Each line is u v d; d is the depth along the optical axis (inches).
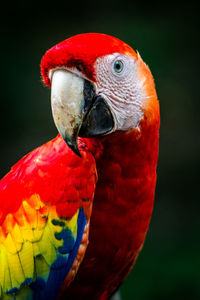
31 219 102.6
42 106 298.4
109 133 107.3
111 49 104.7
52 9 317.7
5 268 102.8
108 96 105.6
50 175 103.3
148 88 112.3
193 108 294.0
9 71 302.5
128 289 242.8
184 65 300.2
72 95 102.1
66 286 108.3
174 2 315.6
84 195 104.5
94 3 318.3
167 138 292.5
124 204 113.6
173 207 286.8
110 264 118.5
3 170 294.8
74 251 105.3
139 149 111.3
